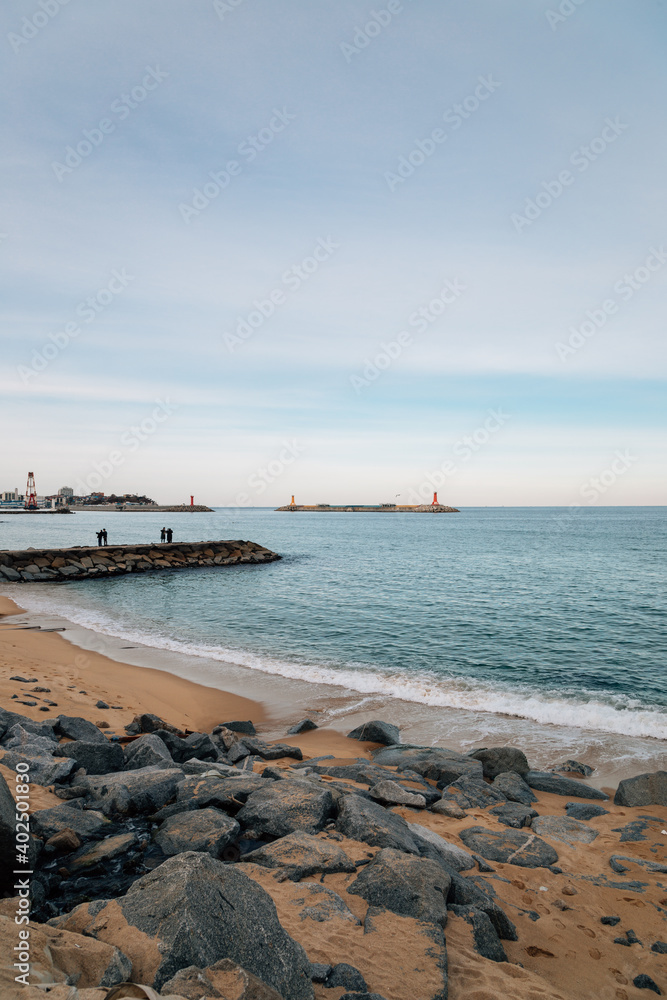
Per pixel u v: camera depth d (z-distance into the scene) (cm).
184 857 423
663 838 714
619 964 470
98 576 4234
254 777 743
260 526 13400
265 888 495
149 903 386
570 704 1360
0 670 1311
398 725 1223
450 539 8525
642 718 1266
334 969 396
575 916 532
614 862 643
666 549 6256
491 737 1161
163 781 677
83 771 736
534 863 628
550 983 439
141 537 8388
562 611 2555
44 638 1859
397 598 2941
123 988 295
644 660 1759
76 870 496
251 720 1239
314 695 1409
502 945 477
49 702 1098
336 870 531
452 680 1547
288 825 603
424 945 433
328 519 19675
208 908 377
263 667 1648
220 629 2198
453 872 543
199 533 9788
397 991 386
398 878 499
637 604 2727
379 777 863
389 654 1820
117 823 598
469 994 397
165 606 2778
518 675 1602
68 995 285
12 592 3341
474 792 843
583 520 16912
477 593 3089
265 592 3259
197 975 321
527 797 859
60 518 16175
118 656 1723
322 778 848
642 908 550
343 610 2611
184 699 1338
